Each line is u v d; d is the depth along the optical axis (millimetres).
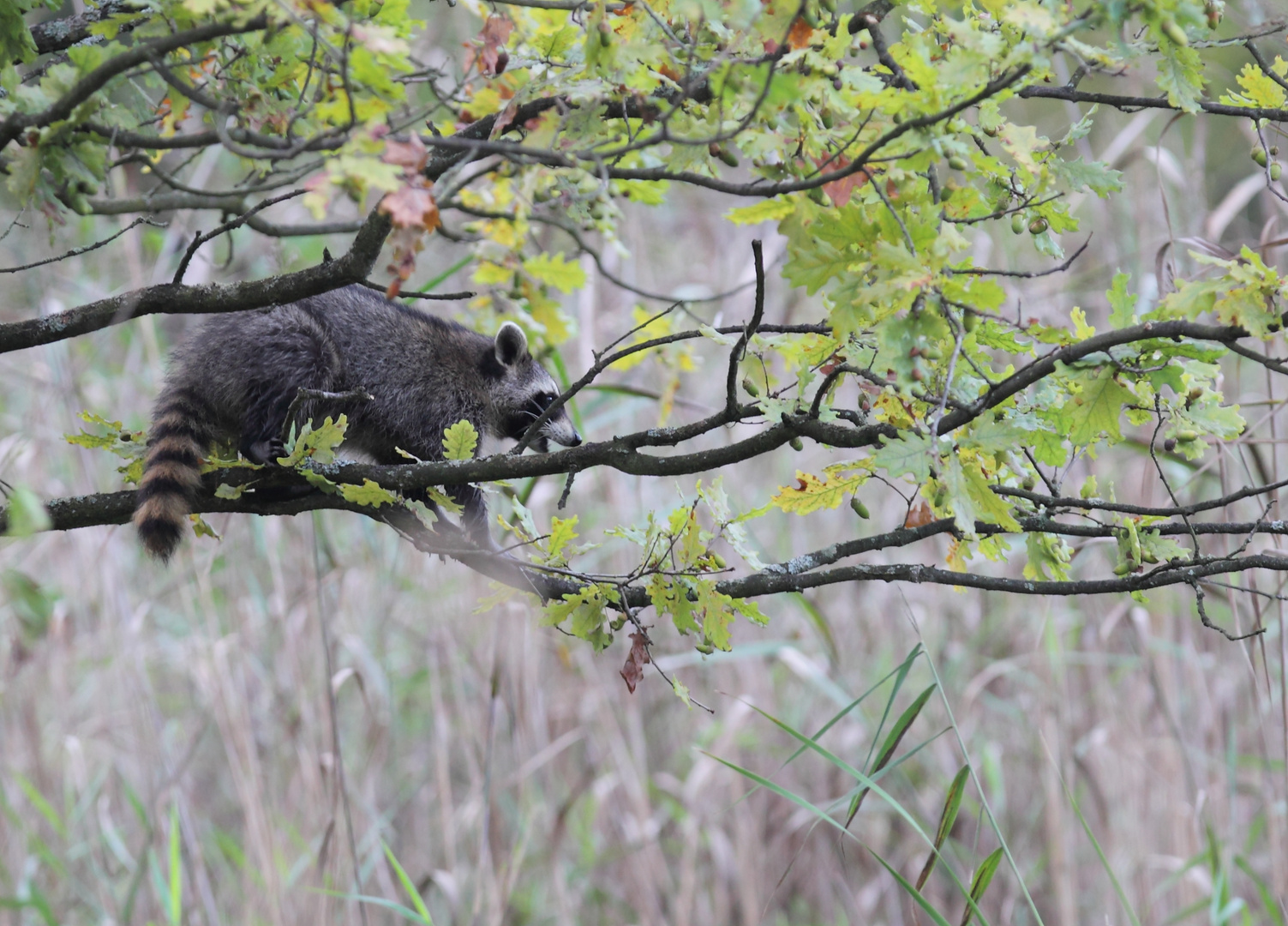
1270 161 5473
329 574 10820
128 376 11648
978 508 4742
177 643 12141
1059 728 11273
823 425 5281
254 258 10859
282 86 5363
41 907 10258
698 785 11805
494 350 9422
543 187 5578
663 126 4355
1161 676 10938
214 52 5117
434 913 12242
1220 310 4602
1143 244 10547
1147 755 11758
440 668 12297
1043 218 5391
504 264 6695
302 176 4996
